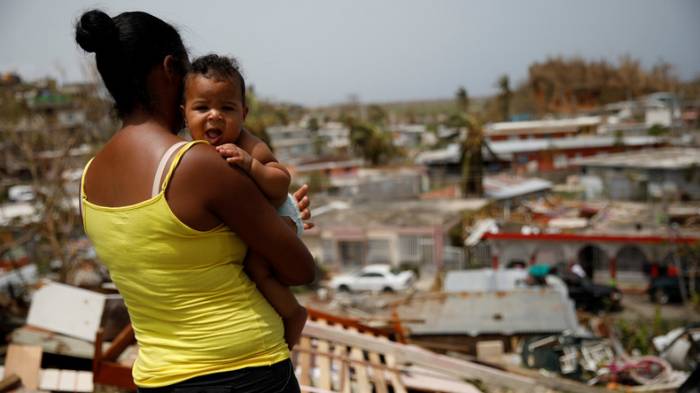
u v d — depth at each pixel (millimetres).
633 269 29547
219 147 2068
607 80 113125
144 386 2137
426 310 17500
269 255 2146
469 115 47438
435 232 31750
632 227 31312
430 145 88688
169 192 1958
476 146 45312
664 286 26328
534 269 21656
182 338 2062
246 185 2051
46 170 19594
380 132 69500
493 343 14641
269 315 2195
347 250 32938
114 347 5629
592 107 111125
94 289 7977
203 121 2186
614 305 25484
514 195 46188
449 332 15969
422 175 52719
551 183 51188
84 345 6570
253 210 2066
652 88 111188
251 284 2186
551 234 30609
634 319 23500
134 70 2160
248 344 2094
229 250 2076
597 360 14305
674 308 25578
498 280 21516
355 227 32656
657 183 41219
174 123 2309
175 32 2307
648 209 36625
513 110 113125
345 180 50750
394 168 56250
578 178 51562
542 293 18141
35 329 6715
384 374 5629
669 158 43562
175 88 2283
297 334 2383
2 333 7246
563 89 112562
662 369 12789
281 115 100438
